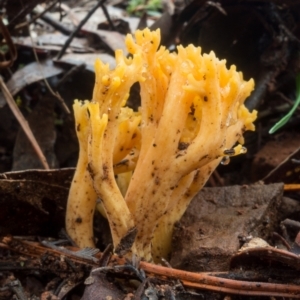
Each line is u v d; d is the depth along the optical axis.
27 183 0.19
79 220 0.18
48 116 0.25
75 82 0.26
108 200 0.17
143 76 0.17
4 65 0.25
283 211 0.21
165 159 0.17
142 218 0.17
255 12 0.25
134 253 0.17
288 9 0.25
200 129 0.17
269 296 0.16
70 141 0.26
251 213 0.19
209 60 0.16
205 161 0.17
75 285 0.17
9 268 0.18
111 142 0.17
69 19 0.36
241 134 0.19
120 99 0.16
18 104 0.27
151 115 0.17
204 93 0.16
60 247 0.18
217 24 0.26
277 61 0.24
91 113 0.16
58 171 0.19
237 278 0.17
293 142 0.25
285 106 0.27
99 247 0.20
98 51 0.28
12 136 0.26
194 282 0.16
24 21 0.28
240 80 0.18
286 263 0.16
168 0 0.29
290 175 0.22
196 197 0.21
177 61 0.17
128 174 0.20
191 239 0.19
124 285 0.17
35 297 0.17
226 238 0.18
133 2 0.41
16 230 0.19
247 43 0.26
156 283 0.17
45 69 0.26
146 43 0.17
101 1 0.26
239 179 0.26
